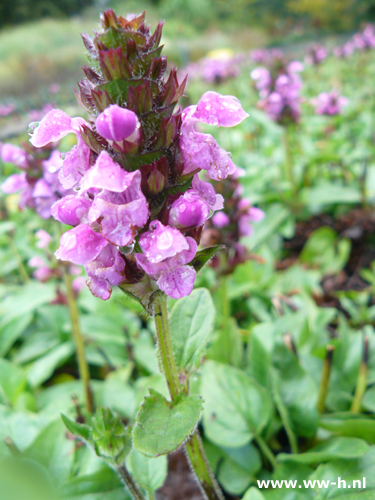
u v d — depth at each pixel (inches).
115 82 2.8
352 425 5.0
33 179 6.1
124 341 7.3
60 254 2.9
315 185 12.1
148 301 3.3
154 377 6.0
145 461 4.6
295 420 5.3
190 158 2.9
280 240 11.1
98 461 5.2
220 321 7.8
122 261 3.0
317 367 6.3
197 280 8.1
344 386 6.1
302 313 7.1
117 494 4.9
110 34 2.7
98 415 3.6
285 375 5.6
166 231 2.8
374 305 9.1
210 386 5.7
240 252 6.6
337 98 14.6
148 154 2.8
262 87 12.2
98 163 2.6
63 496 4.8
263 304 8.6
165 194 3.0
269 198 11.9
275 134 12.2
